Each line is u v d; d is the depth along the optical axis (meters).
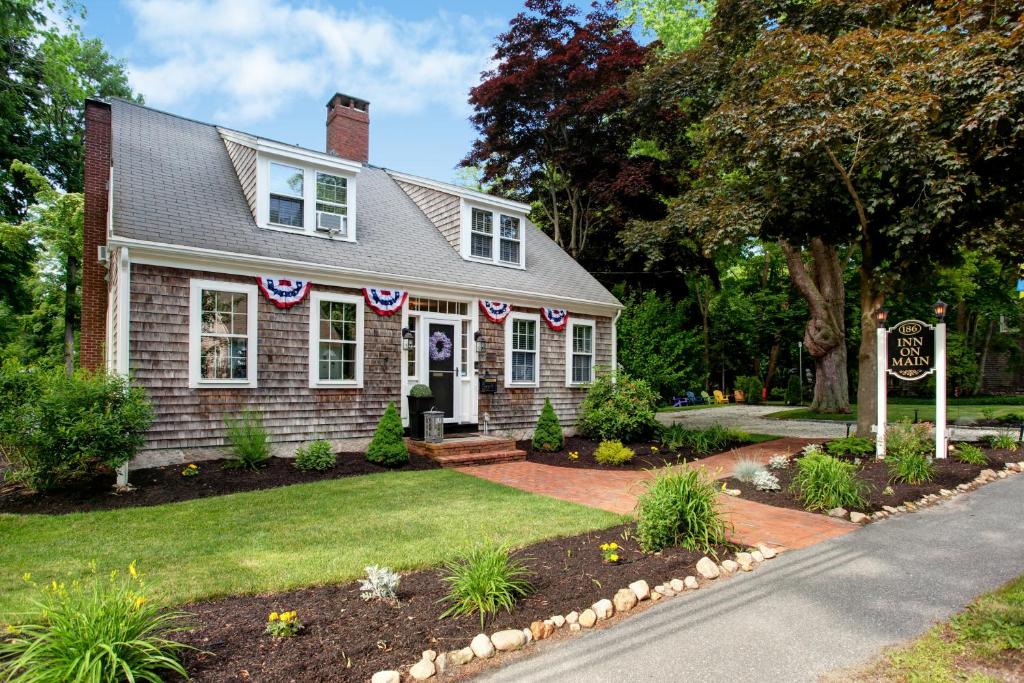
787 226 12.01
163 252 8.10
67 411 6.71
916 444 9.88
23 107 19.95
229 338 8.80
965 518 6.57
